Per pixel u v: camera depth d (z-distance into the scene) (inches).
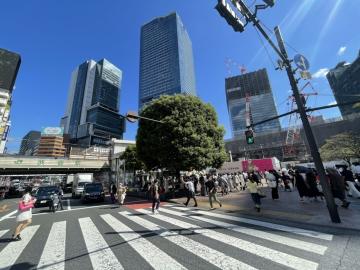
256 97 4621.1
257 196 379.6
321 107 311.3
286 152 3171.8
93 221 377.4
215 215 376.5
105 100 5684.1
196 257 185.6
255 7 253.3
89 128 3614.7
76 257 201.8
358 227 243.6
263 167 1306.6
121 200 630.5
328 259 168.4
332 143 1857.8
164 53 4923.7
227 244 215.8
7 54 2775.6
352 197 446.9
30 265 187.5
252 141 422.9
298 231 250.7
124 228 309.9
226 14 232.1
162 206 541.3
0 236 299.3
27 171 1525.6
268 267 159.5
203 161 724.0
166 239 244.2
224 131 890.7
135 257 193.2
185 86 4685.0
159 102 812.6
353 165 517.0
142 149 816.9
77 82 6072.8
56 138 2928.2
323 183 286.5
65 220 403.9
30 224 380.8
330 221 277.7
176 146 714.8
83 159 1724.9
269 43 296.0
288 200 477.7
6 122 2375.7
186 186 526.0
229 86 4958.2
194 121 780.0
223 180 705.0
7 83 2630.4
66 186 1833.2
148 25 5413.4
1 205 837.2
